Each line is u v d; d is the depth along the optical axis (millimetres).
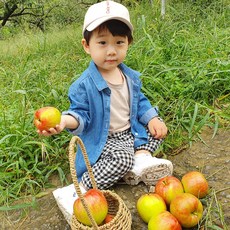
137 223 724
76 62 1572
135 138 872
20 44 2271
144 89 1085
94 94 809
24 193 885
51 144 1003
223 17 1753
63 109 1108
